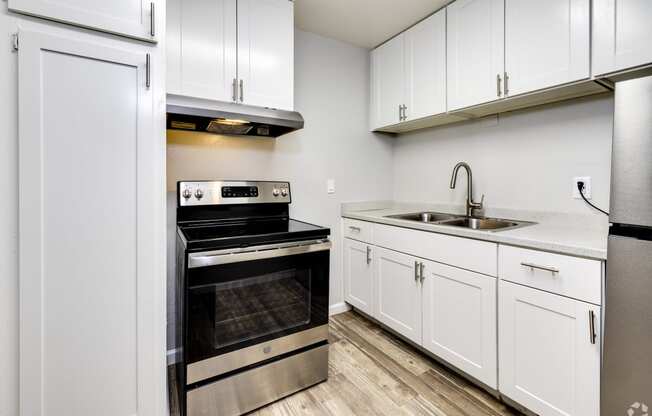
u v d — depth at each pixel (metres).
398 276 2.05
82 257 1.06
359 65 2.66
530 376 1.36
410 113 2.28
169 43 1.59
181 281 1.52
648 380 1.02
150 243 1.17
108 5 1.07
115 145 1.10
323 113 2.48
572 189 1.73
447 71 1.99
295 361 1.63
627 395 1.06
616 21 1.29
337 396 1.62
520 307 1.39
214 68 1.70
